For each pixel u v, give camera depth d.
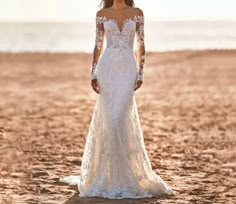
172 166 11.66
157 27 170.88
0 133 16.03
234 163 12.09
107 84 9.10
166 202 8.61
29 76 39.88
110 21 9.17
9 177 10.38
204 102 24.77
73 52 71.31
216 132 16.70
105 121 9.05
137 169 9.10
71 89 31.34
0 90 30.06
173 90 30.56
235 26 171.75
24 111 21.41
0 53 67.50
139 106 23.50
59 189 9.41
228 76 39.16
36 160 12.12
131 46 9.28
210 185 9.96
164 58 59.69
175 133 16.47
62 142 14.67
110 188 8.96
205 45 82.56
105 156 9.03
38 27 176.38
